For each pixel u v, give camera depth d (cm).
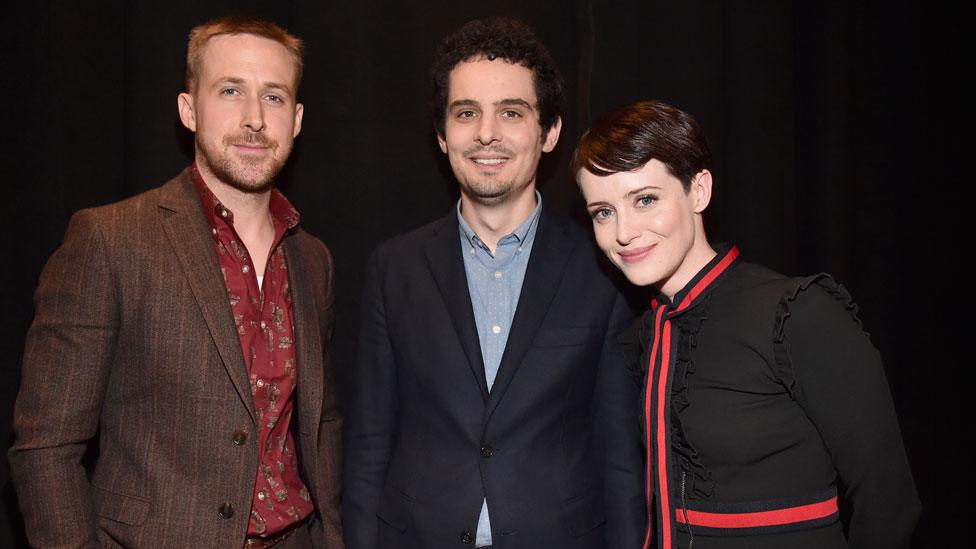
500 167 151
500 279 160
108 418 139
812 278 127
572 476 150
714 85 208
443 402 151
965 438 240
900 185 232
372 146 193
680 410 133
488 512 147
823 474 128
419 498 149
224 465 137
